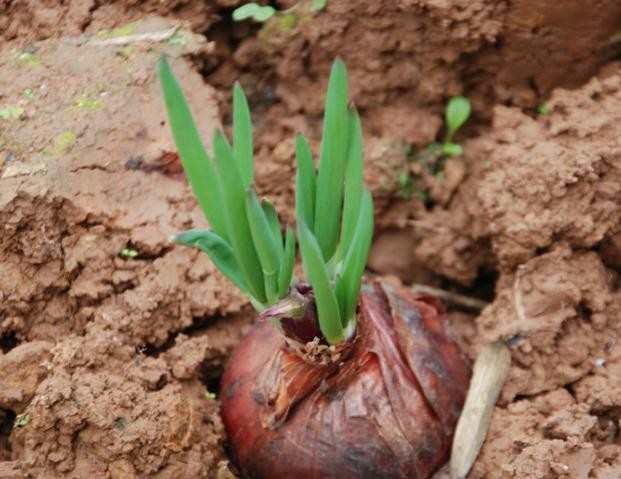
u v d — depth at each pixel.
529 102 0.56
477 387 0.50
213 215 0.45
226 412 0.49
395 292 0.50
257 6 0.56
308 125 0.57
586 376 0.51
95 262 0.51
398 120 0.57
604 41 0.54
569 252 0.51
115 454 0.47
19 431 0.48
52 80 0.54
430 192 0.57
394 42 0.56
